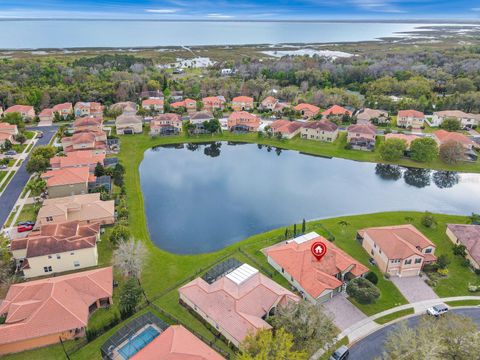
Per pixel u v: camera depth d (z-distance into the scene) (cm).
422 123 14300
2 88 16662
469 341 3975
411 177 10875
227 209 8625
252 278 5550
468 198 9406
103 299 5381
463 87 18638
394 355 4059
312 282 5597
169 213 8375
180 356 3959
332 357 4484
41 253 5916
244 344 4156
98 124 13025
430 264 6319
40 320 4722
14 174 9700
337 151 12131
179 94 19375
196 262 6512
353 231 7494
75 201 7644
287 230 7350
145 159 11656
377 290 5384
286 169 11088
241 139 13125
